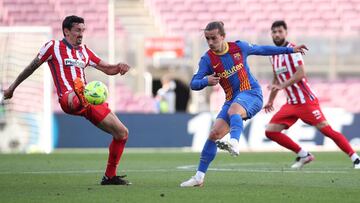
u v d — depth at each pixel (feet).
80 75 99.35
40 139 238.89
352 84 312.91
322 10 326.03
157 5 326.44
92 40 317.83
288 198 83.51
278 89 140.15
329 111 235.61
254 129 234.99
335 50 326.03
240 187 97.81
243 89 98.12
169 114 235.20
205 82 94.68
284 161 169.27
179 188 96.17
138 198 83.56
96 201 80.84
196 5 327.88
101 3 322.96
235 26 325.01
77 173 128.36
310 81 315.99
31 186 101.24
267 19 326.03
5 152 227.81
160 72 326.85
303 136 232.32
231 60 97.45
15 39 241.35
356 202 79.71
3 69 240.53
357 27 323.37
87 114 98.68
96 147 234.79
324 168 140.77
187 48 320.09
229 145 90.99
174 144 235.20
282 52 100.27
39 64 99.04
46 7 321.73
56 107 293.84
